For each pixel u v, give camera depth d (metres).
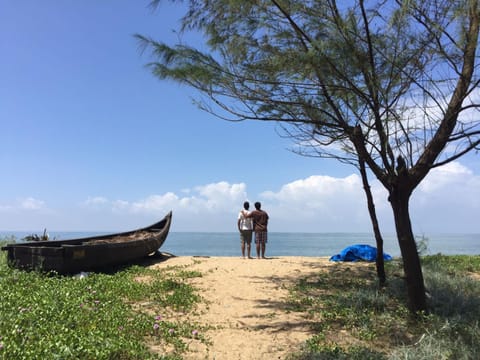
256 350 5.27
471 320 6.37
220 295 8.03
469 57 5.78
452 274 10.14
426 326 6.11
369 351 5.16
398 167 6.56
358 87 6.71
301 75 6.34
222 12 6.32
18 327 4.75
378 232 8.66
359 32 6.18
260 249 13.34
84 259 9.73
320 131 7.28
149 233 14.31
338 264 11.50
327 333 5.96
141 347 4.81
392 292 7.99
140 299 7.47
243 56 6.50
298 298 7.86
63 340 4.43
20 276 8.21
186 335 5.62
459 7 5.29
